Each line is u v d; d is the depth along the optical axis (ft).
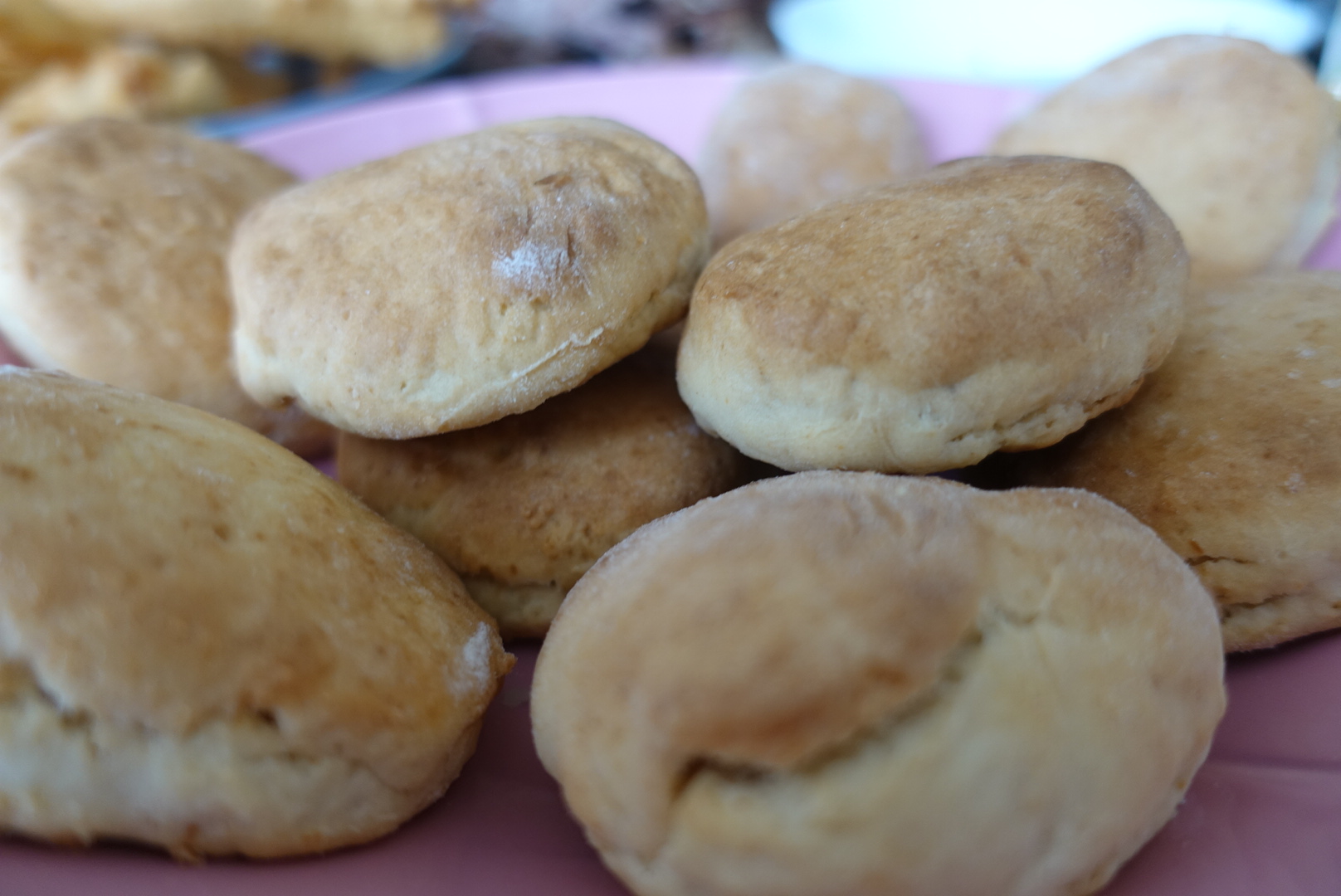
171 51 1.28
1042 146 0.97
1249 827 0.68
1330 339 0.76
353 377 0.75
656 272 0.78
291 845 0.67
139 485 0.67
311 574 0.69
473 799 0.71
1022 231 0.71
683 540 0.67
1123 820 0.63
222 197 0.98
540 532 0.80
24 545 0.63
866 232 0.72
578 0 1.64
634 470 0.80
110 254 0.91
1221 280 0.88
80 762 0.64
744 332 0.72
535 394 0.76
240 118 1.24
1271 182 0.90
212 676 0.65
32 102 1.23
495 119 1.17
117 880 0.65
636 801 0.63
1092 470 0.76
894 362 0.69
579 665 0.66
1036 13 1.34
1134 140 0.94
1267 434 0.74
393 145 1.16
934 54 1.32
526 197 0.76
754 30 1.55
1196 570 0.74
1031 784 0.61
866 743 0.60
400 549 0.75
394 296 0.75
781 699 0.58
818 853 0.59
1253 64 0.94
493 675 0.73
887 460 0.71
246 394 0.91
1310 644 0.74
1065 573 0.65
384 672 0.68
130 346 0.90
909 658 0.60
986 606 0.64
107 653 0.63
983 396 0.70
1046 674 0.63
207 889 0.66
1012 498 0.68
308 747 0.66
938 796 0.59
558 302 0.75
